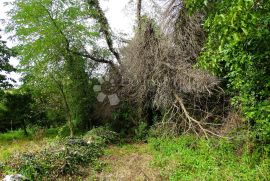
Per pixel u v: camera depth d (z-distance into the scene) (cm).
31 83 1791
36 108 2139
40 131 2014
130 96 1692
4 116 2231
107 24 1852
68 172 994
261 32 568
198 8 598
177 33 1420
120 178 925
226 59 714
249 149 903
